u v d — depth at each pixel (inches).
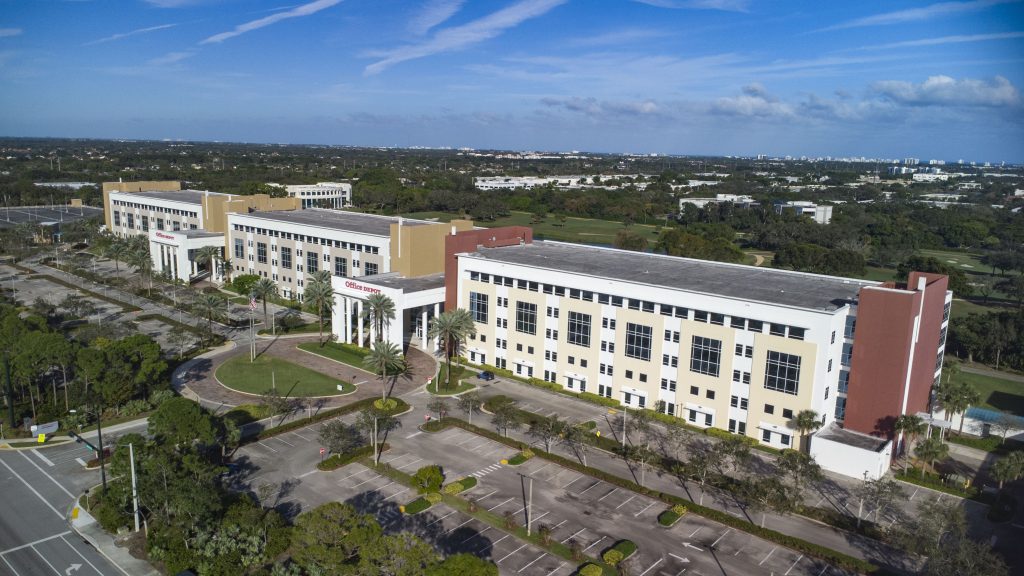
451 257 4867.1
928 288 3474.4
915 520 2815.0
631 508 2861.7
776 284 3988.7
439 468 3159.5
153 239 7352.4
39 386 3986.2
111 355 3700.8
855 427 3440.0
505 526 2662.4
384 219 6929.1
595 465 3265.3
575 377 4259.4
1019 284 7081.7
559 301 4271.7
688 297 3703.3
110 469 2711.6
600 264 4544.8
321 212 7539.4
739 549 2573.8
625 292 3954.2
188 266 7003.0
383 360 3986.2
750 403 3565.5
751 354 3531.0
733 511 2871.6
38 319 4372.5
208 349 4899.1
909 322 3221.0
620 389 4067.4
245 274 6737.2
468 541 2559.1
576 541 2586.1
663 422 3777.1
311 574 2149.4
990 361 5442.9
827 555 2514.8
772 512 2861.7
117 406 3705.7
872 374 3356.3
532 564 2423.7
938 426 3612.2
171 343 4909.0
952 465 3447.3
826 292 3789.4
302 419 3666.3
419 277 5359.3
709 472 3129.9
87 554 2420.0
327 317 5812.0
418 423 3710.6
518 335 4515.3
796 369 3385.8
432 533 2605.8
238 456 3213.6
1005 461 3016.7
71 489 2883.9
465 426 3656.5
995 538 2706.7
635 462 3309.5
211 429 2908.5
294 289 6496.1
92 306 5541.3
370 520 2274.9
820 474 2881.4
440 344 5078.7
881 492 2711.6
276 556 2388.0
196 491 2409.0
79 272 7204.7
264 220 6653.5
